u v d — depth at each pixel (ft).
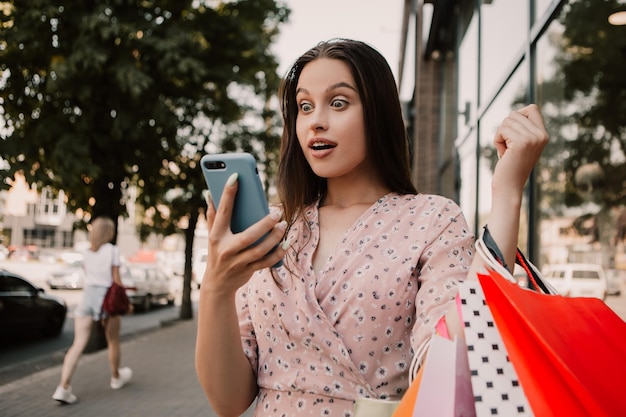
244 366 4.03
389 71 4.51
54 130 27.66
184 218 46.60
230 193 3.20
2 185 25.91
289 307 4.06
